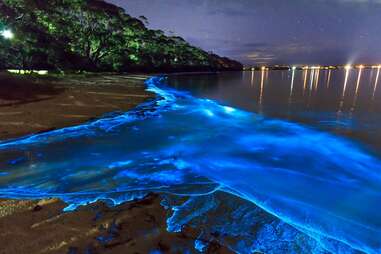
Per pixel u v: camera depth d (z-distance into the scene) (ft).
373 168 25.91
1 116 35.29
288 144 33.45
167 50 301.43
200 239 12.64
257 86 141.90
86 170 21.45
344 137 37.32
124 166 22.75
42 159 23.21
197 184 19.52
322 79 243.19
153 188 18.43
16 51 98.17
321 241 13.30
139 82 106.93
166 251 11.61
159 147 29.35
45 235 12.37
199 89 115.96
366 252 12.80
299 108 65.31
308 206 17.44
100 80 99.50
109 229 13.05
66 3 152.76
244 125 43.86
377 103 74.59
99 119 38.96
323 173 24.25
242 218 14.84
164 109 53.21
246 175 22.58
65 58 127.54
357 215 16.83
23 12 95.66
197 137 34.65
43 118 36.19
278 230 13.91
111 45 173.47
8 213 14.32
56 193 17.17
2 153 23.98
